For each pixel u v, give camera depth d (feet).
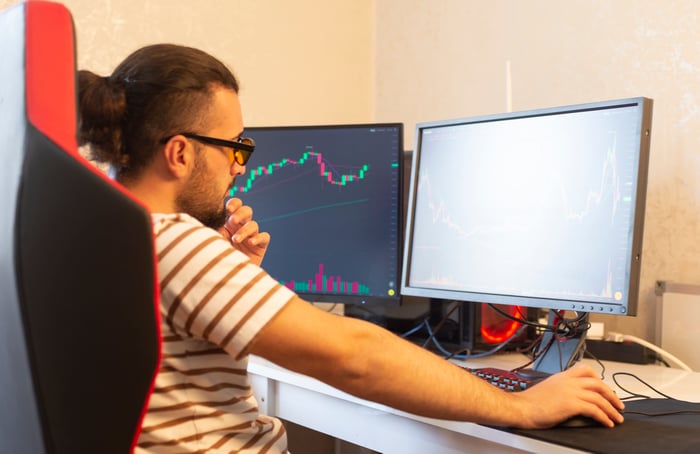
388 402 2.89
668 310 5.27
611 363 5.06
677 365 5.18
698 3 5.19
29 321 2.14
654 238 5.49
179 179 3.03
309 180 5.57
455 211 4.86
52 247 2.16
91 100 2.91
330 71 7.51
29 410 2.18
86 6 5.78
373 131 5.45
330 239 5.53
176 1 6.31
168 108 2.96
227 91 3.15
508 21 6.51
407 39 7.48
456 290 4.78
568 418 3.28
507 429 3.21
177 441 2.72
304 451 6.71
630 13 5.60
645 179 4.02
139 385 2.28
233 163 3.20
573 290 4.21
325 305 6.51
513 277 4.50
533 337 5.44
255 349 2.64
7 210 2.18
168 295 2.63
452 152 4.92
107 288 2.21
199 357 2.79
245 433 2.97
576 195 4.26
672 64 5.35
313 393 4.39
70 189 2.17
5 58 2.30
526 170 4.51
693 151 5.24
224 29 6.64
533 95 6.31
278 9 7.04
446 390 2.97
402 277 5.11
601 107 4.19
